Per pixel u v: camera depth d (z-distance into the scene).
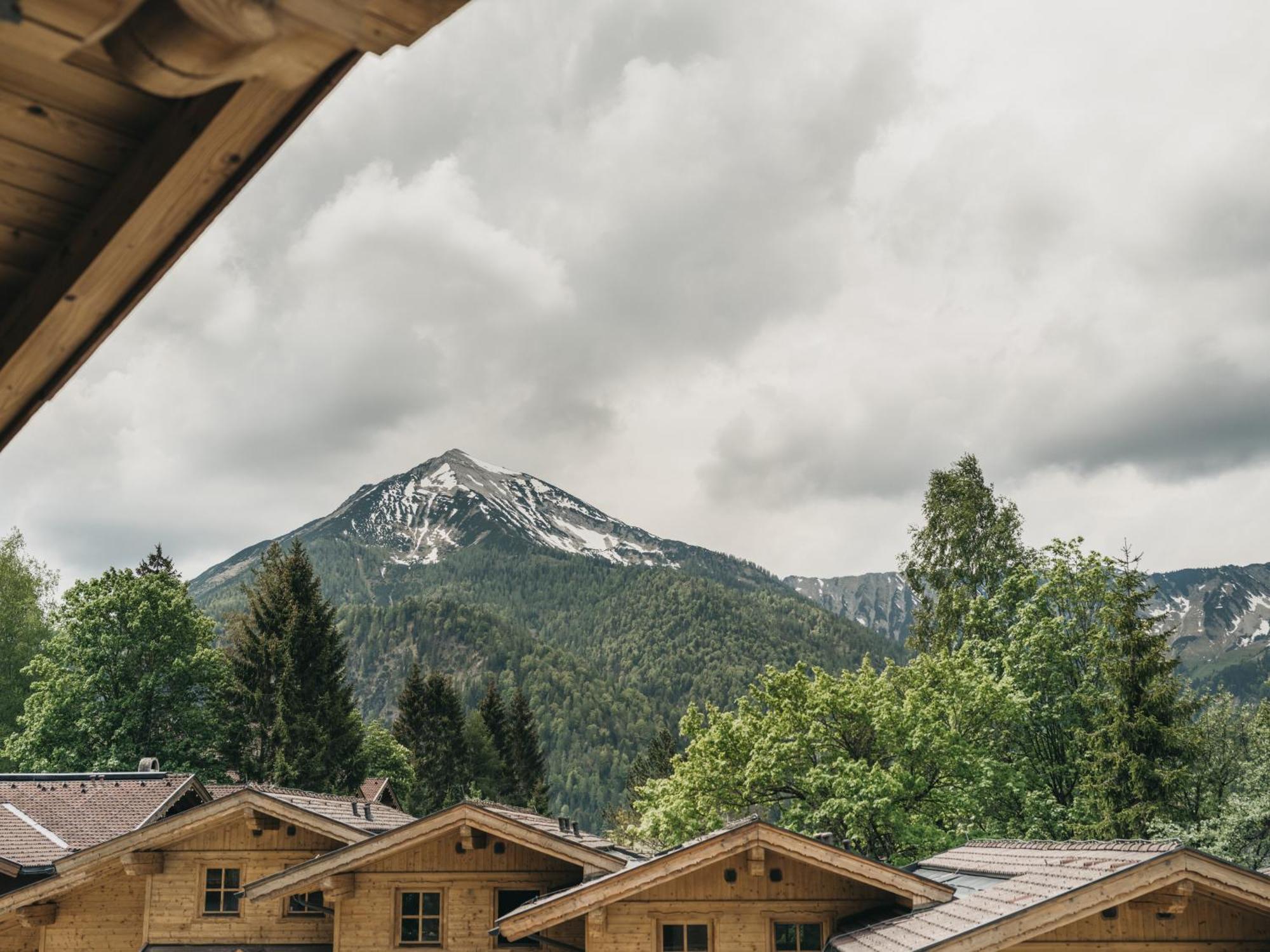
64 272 2.95
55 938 23.98
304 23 1.96
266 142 2.54
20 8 1.96
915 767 33.59
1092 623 39.47
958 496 47.72
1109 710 36.41
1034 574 41.81
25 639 49.81
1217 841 33.38
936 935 14.59
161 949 22.89
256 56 2.04
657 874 18.52
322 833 23.11
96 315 3.07
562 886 21.59
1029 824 36.31
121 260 2.89
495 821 21.08
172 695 46.16
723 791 34.97
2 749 46.25
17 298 3.17
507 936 18.61
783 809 34.84
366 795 54.66
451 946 21.38
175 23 1.96
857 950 16.23
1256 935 14.93
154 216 2.76
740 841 18.55
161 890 23.23
